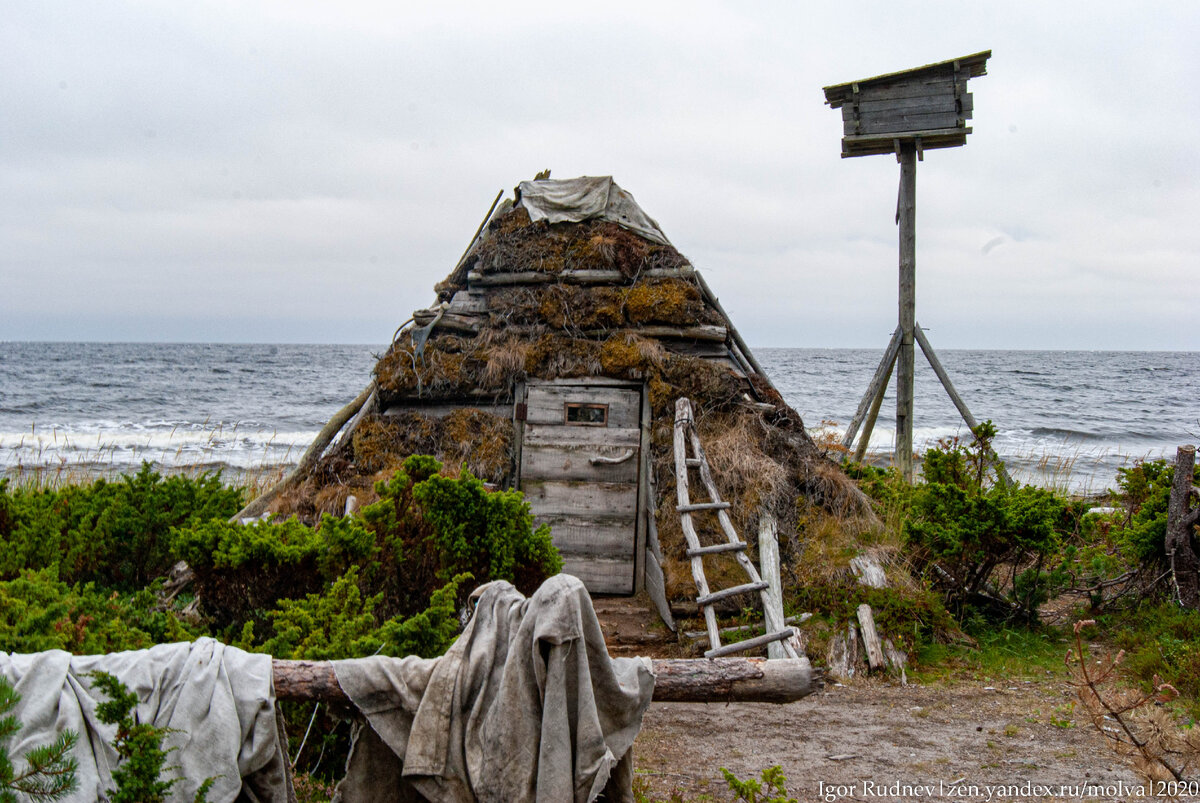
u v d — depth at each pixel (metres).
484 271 9.75
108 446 23.08
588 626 3.11
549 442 8.87
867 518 8.45
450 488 5.73
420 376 8.97
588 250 9.44
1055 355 179.00
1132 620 7.82
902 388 11.47
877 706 6.29
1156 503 8.25
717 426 8.71
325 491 8.20
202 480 7.46
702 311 9.36
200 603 5.41
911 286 11.38
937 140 11.09
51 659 3.03
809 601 7.51
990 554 7.99
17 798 2.67
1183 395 52.94
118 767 2.87
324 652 4.20
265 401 42.84
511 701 3.02
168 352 101.44
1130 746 4.58
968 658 7.22
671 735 5.75
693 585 7.72
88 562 6.56
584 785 2.95
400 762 3.31
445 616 4.42
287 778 3.27
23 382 50.12
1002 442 30.52
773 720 6.04
